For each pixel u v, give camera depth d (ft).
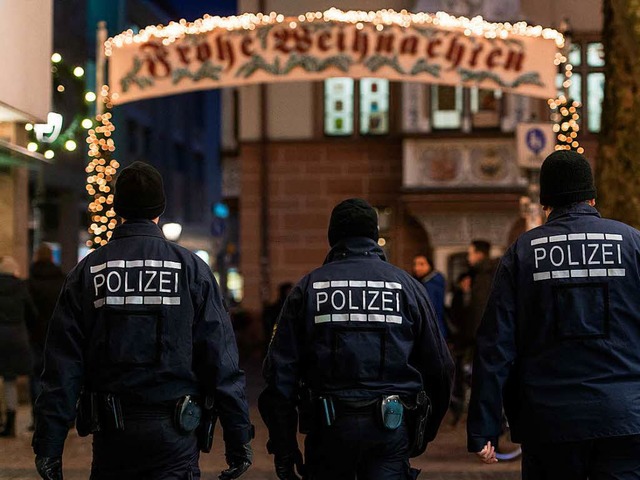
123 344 15.23
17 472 31.01
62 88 60.90
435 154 82.53
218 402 15.43
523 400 15.69
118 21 119.96
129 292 15.39
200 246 116.16
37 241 86.17
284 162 86.94
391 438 16.60
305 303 17.04
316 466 17.04
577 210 16.11
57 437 15.20
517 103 82.07
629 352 15.42
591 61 83.35
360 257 17.38
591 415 15.06
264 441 38.68
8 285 38.17
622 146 37.65
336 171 86.43
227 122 90.53
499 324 15.89
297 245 86.79
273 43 36.76
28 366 38.63
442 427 42.55
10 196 53.21
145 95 37.78
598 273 15.58
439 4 82.48
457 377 42.42
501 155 82.12
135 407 15.15
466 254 82.48
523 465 16.03
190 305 15.48
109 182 41.19
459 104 82.79
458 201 81.66
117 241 15.80
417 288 17.31
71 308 15.56
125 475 15.20
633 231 15.96
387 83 86.38
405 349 16.87
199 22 36.96
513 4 82.02
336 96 86.84
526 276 15.87
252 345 86.28
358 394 16.58
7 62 36.24
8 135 43.16
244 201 87.25
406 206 82.69
